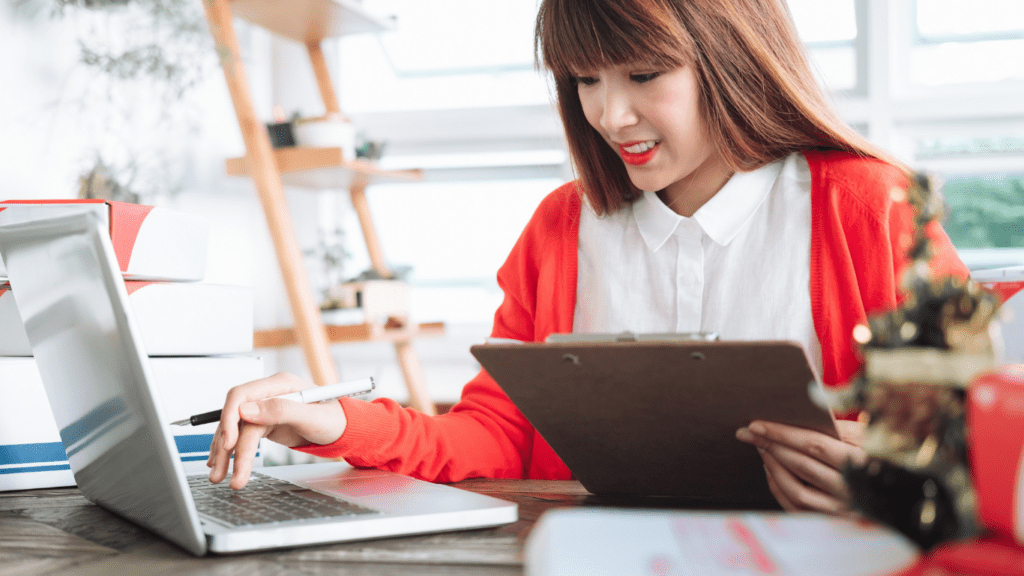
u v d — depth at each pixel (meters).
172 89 2.33
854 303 0.93
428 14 2.80
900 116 2.47
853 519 0.33
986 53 2.43
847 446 0.56
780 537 0.30
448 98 2.89
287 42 2.91
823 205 0.96
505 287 1.19
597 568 0.28
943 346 0.32
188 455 0.92
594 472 0.73
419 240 2.93
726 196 0.99
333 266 2.76
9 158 1.85
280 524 0.55
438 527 0.58
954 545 0.29
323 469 0.83
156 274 0.96
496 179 2.86
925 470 0.32
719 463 0.67
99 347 0.52
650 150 0.92
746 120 0.93
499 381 0.65
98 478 0.65
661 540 0.30
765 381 0.54
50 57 1.96
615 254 1.06
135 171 2.05
